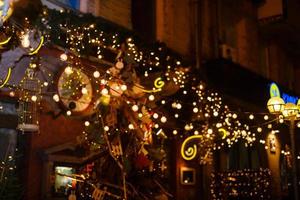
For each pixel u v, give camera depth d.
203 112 11.79
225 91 14.10
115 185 6.22
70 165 8.69
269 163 16.62
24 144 8.34
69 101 7.91
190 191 12.45
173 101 9.39
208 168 13.16
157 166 6.96
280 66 18.98
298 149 18.94
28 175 8.09
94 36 9.43
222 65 13.40
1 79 7.14
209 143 11.81
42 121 8.41
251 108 15.66
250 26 17.16
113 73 6.75
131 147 6.51
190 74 12.22
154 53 11.23
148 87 7.16
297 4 18.45
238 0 16.58
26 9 5.60
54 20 8.44
